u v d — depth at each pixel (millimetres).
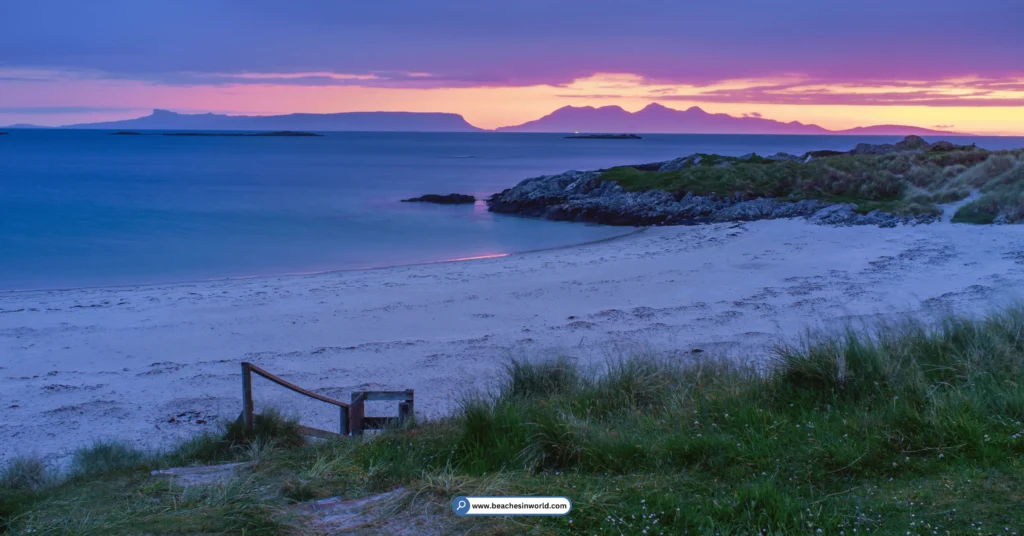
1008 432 4773
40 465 6852
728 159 49438
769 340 12219
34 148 152375
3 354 13195
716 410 5902
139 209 43188
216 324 15406
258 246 30625
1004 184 29844
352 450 5551
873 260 20203
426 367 11812
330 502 4391
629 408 6449
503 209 42844
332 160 111375
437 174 78750
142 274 24031
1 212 40781
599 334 13539
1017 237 22000
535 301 17016
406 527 3881
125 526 4008
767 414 5543
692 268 20625
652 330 13594
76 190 55250
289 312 16469
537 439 5246
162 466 6023
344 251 29250
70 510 4406
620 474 4711
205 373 11875
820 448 4660
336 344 13703
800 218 30672
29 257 27422
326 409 9906
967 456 4461
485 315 15734
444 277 20859
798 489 4199
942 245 21828
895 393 5711
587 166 95125
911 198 31562
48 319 15984
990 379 5980
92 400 10523
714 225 31531
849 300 15273
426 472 4812
